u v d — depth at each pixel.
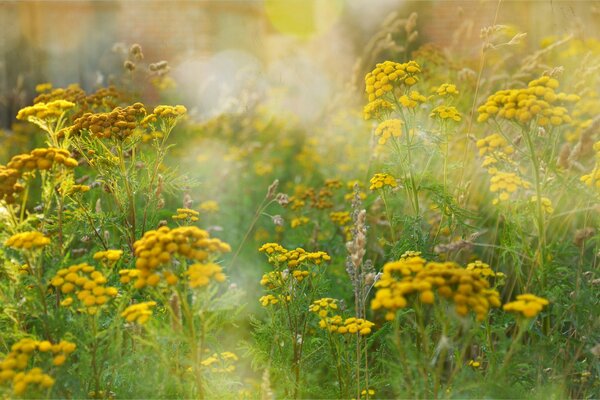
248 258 5.39
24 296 2.85
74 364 2.72
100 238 3.58
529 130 3.03
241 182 7.11
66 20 11.79
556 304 2.93
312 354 3.38
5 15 11.67
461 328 3.54
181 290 2.80
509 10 9.05
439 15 11.85
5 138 8.67
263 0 13.59
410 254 3.11
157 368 2.73
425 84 5.80
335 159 7.86
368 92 3.60
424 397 2.57
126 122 3.51
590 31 6.98
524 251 3.18
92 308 2.59
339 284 4.63
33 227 3.28
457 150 5.33
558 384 2.95
